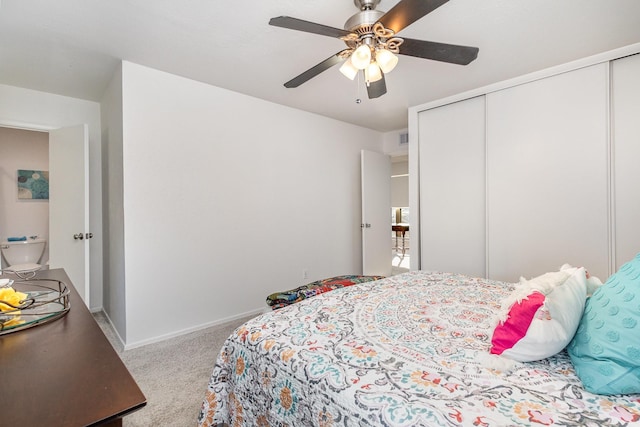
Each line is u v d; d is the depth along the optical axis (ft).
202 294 9.37
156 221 8.41
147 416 5.31
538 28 6.57
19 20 6.12
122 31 6.56
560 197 8.42
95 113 10.85
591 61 7.85
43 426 1.71
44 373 2.28
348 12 5.92
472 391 2.69
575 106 8.13
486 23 6.37
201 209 9.32
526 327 3.16
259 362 3.67
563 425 2.24
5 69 8.26
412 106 11.66
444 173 10.91
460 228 10.54
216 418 4.16
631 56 7.42
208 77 8.91
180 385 6.26
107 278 10.27
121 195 8.05
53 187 9.92
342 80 9.21
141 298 8.18
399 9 4.37
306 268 12.37
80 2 5.57
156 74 8.38
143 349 7.91
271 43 7.06
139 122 8.08
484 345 3.52
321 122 12.94
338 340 3.70
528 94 8.89
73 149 9.57
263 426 3.52
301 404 3.07
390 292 5.56
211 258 9.57
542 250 8.73
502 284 6.08
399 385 2.79
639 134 7.35
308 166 12.44
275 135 11.26
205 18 6.10
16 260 11.70
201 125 9.27
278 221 11.41
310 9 5.83
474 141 10.16
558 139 8.42
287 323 4.22
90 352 2.64
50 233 9.96
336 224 13.65
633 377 2.47
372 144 15.43
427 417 2.36
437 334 3.84
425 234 11.46
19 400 1.94
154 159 8.35
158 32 6.59
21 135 12.39
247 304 10.50
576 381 2.82
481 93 9.82
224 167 9.84
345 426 2.63
